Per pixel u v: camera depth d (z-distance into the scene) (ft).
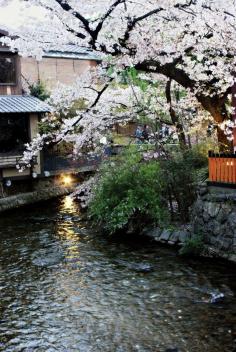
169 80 52.16
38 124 74.13
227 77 44.14
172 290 33.71
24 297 33.99
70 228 56.39
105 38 40.16
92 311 30.89
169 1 35.88
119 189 50.93
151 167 50.62
